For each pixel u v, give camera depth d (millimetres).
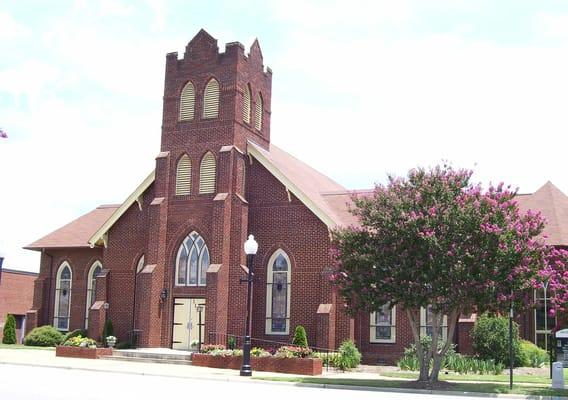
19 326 57062
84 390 19953
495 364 31422
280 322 35219
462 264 24031
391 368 32719
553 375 24625
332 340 33656
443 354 25594
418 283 24266
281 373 29828
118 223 39500
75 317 43844
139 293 37625
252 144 37344
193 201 36969
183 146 37750
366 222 25984
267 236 36188
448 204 24984
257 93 39344
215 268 34844
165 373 27562
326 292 34000
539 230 24953
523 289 24516
